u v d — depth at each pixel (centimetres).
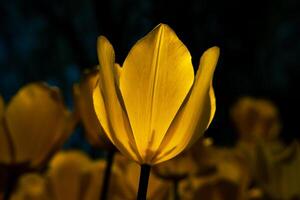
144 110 37
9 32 246
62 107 51
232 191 57
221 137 168
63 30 155
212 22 157
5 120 50
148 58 37
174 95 37
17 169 51
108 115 35
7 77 255
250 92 184
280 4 215
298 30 247
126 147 36
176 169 58
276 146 57
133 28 143
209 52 35
